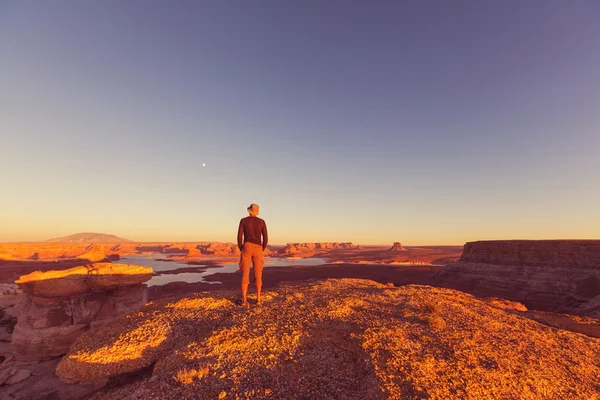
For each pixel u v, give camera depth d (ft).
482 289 189.88
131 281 75.66
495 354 16.92
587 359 17.53
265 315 22.03
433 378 14.21
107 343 19.20
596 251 155.53
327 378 15.35
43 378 51.31
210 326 20.68
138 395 14.28
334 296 27.09
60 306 66.54
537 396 13.69
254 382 14.85
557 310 142.10
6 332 82.64
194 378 15.16
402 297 27.55
